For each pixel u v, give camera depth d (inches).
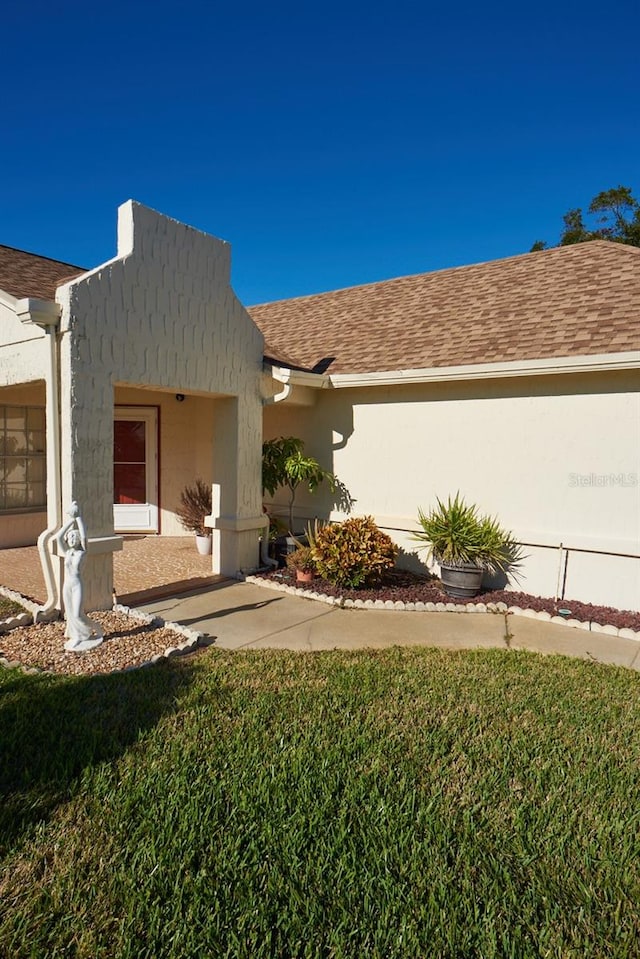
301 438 395.9
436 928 94.0
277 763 139.9
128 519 474.0
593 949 91.4
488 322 351.3
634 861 111.1
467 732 159.9
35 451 415.2
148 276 266.7
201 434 473.4
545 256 431.8
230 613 273.7
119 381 257.8
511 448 308.2
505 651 229.5
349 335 418.3
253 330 334.0
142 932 92.3
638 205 1245.7
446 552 304.8
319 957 88.5
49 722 158.7
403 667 208.2
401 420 347.9
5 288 288.4
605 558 283.6
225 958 87.6
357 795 127.8
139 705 170.4
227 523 335.3
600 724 167.0
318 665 207.8
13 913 95.0
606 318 299.9
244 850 110.4
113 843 111.4
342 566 305.6
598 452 282.0
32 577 321.7
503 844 114.5
